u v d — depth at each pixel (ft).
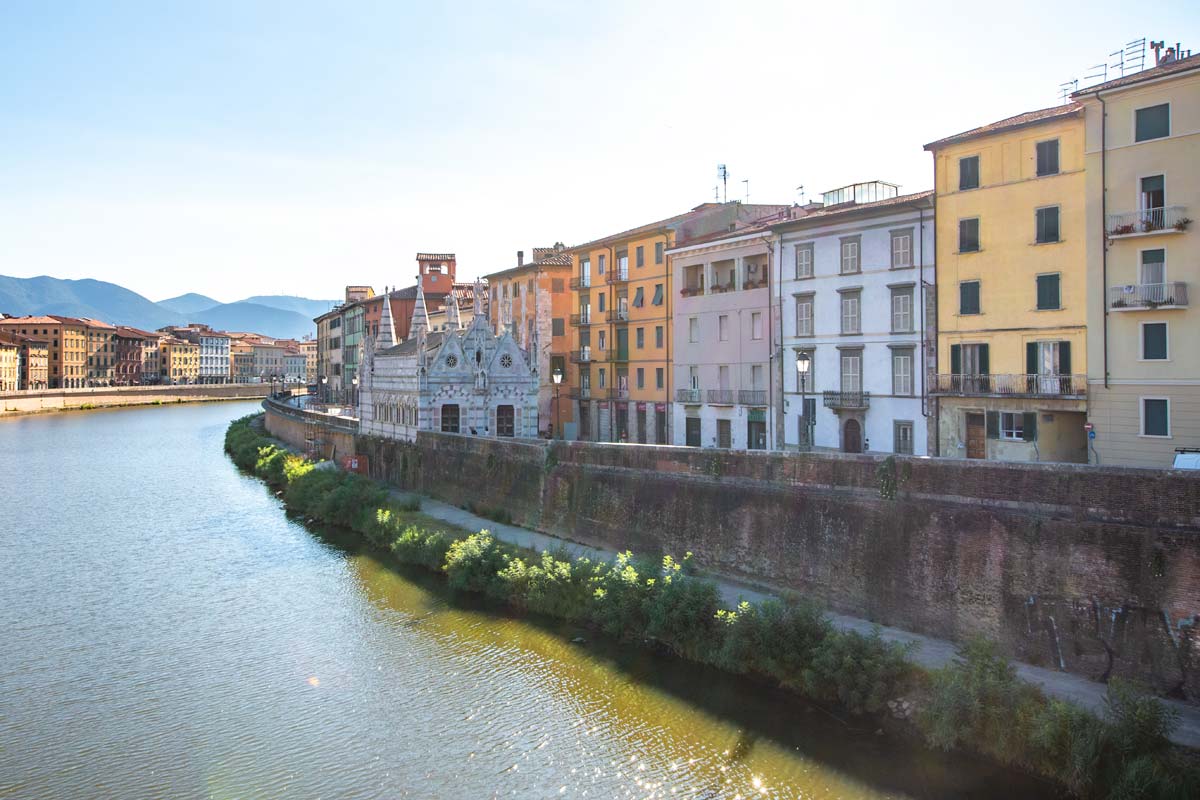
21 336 642.63
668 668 110.52
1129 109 134.31
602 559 146.20
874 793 80.33
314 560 175.22
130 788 88.74
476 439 200.34
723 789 83.35
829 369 185.88
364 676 114.93
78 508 236.43
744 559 129.49
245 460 321.52
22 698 110.32
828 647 96.84
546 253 304.09
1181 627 84.69
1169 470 87.45
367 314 437.99
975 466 102.47
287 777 90.22
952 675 86.22
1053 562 94.53
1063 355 146.82
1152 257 133.18
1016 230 152.35
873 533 112.27
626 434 251.60
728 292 211.00
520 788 86.58
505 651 120.06
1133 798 70.85
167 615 141.90
